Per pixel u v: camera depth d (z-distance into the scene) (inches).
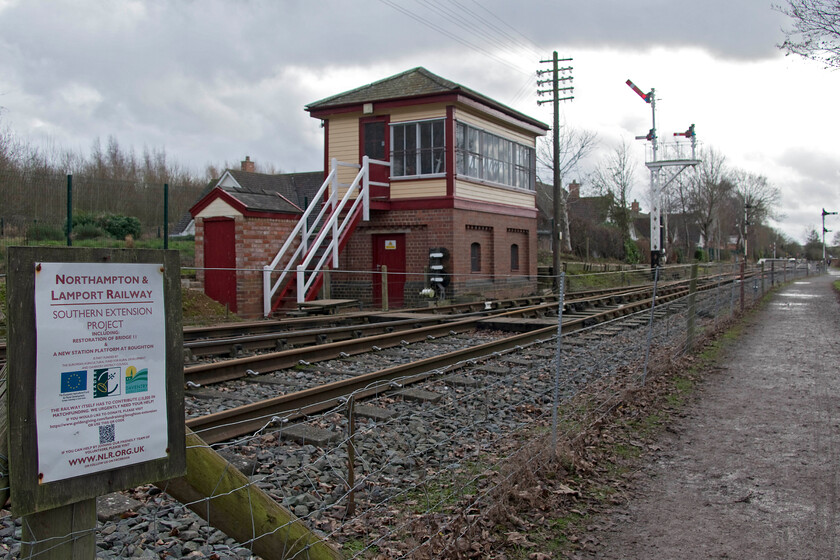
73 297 75.7
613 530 185.8
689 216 2664.9
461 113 834.8
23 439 72.1
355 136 863.7
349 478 173.3
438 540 157.8
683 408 320.2
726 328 628.7
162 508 164.4
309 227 810.2
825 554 173.2
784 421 298.4
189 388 299.9
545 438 229.8
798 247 4798.2
